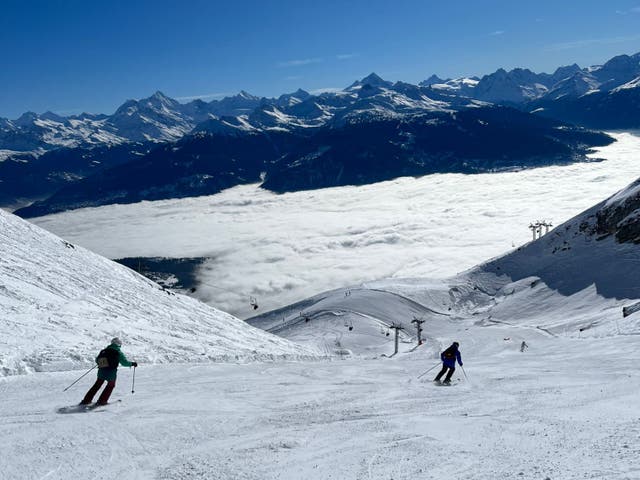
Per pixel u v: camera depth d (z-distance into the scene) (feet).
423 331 332.39
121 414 33.81
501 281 395.96
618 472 19.83
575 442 24.67
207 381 50.44
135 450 26.09
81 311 80.43
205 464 24.00
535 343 136.05
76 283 103.04
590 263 323.37
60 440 27.09
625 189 365.20
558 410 33.01
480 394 42.29
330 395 42.78
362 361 90.07
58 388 43.16
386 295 404.57
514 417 31.78
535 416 31.58
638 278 272.10
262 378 53.88
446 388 46.78
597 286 288.92
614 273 291.38
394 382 52.08
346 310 381.40
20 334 58.29
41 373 49.26
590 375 50.47
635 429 26.16
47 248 129.90
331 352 242.78
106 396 36.73
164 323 98.22
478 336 230.07
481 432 28.14
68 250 141.69
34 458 24.26
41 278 94.02
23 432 28.37
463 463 22.81
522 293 339.77
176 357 66.59
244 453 25.70
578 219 399.03
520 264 401.70
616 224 340.39
